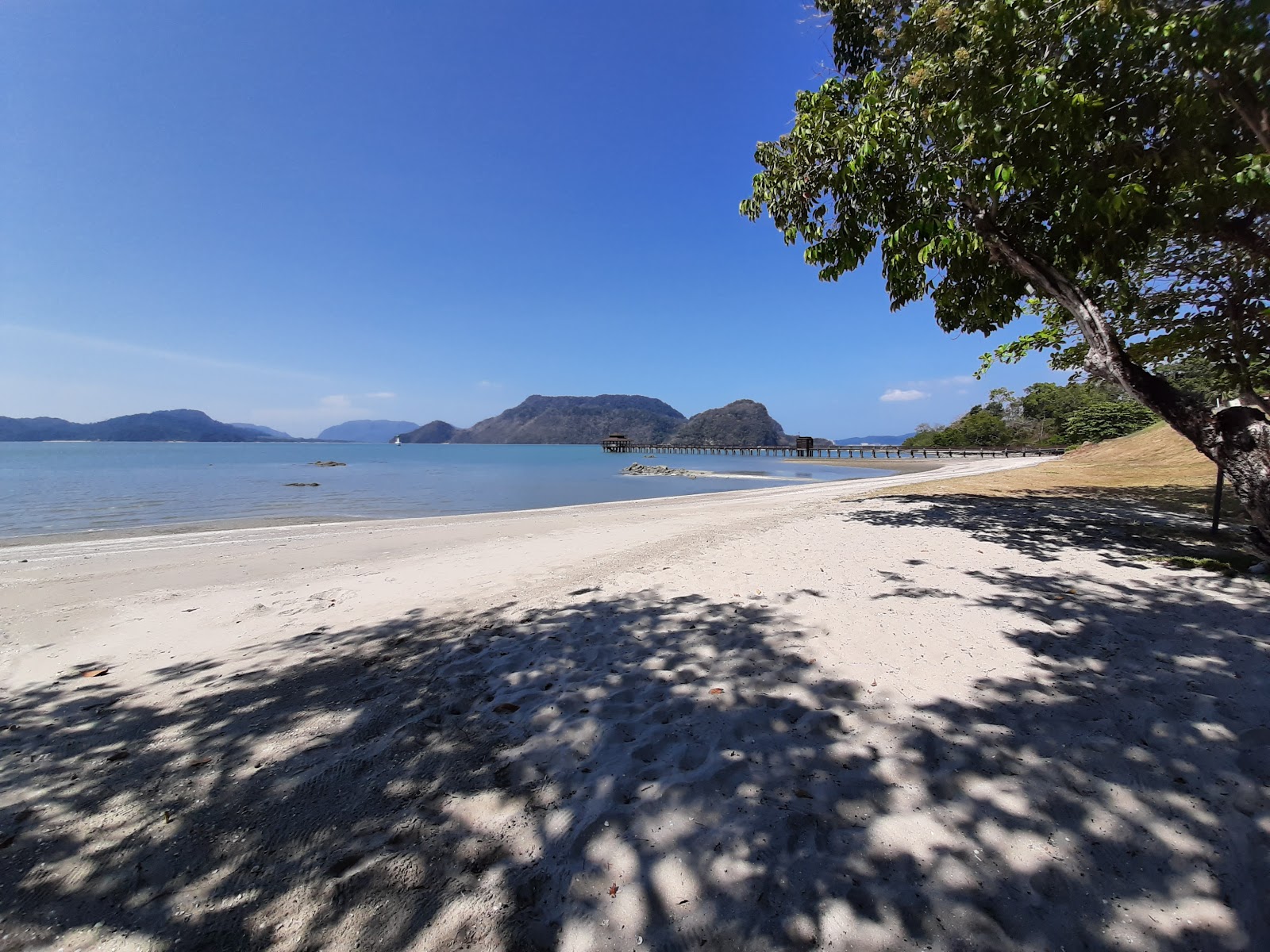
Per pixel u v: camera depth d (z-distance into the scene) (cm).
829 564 661
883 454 7494
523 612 548
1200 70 511
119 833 250
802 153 799
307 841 240
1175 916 184
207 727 348
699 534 957
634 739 305
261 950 188
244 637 531
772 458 8094
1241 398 802
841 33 859
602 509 1675
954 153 644
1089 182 587
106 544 1099
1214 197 566
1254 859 205
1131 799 240
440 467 5378
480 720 338
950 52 645
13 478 3331
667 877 210
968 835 223
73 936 196
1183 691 328
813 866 211
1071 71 580
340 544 1066
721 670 386
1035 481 1633
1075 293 666
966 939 180
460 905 202
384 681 406
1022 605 485
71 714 379
